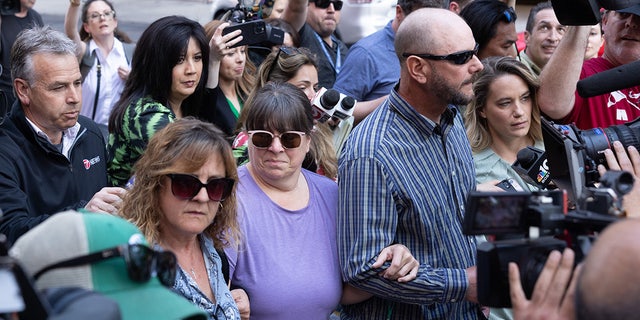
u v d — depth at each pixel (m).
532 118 5.11
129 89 5.19
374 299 4.27
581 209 2.97
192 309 2.42
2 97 4.50
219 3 8.62
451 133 4.33
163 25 5.13
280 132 4.20
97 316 2.09
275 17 7.77
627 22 5.30
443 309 4.27
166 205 3.72
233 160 3.79
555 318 2.58
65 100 4.55
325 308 4.22
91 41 8.12
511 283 2.67
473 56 4.10
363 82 6.77
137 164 3.80
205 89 5.57
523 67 4.99
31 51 4.51
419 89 4.14
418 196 4.06
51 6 12.16
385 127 4.14
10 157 4.44
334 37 8.43
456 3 6.88
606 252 2.04
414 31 4.11
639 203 3.26
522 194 2.84
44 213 4.57
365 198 4.02
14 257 2.14
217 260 3.94
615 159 3.78
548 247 2.81
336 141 5.50
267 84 4.41
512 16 6.05
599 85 4.33
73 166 4.78
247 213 4.21
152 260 2.40
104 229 2.40
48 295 2.18
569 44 4.98
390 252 3.97
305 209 4.32
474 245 4.31
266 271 4.14
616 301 1.99
